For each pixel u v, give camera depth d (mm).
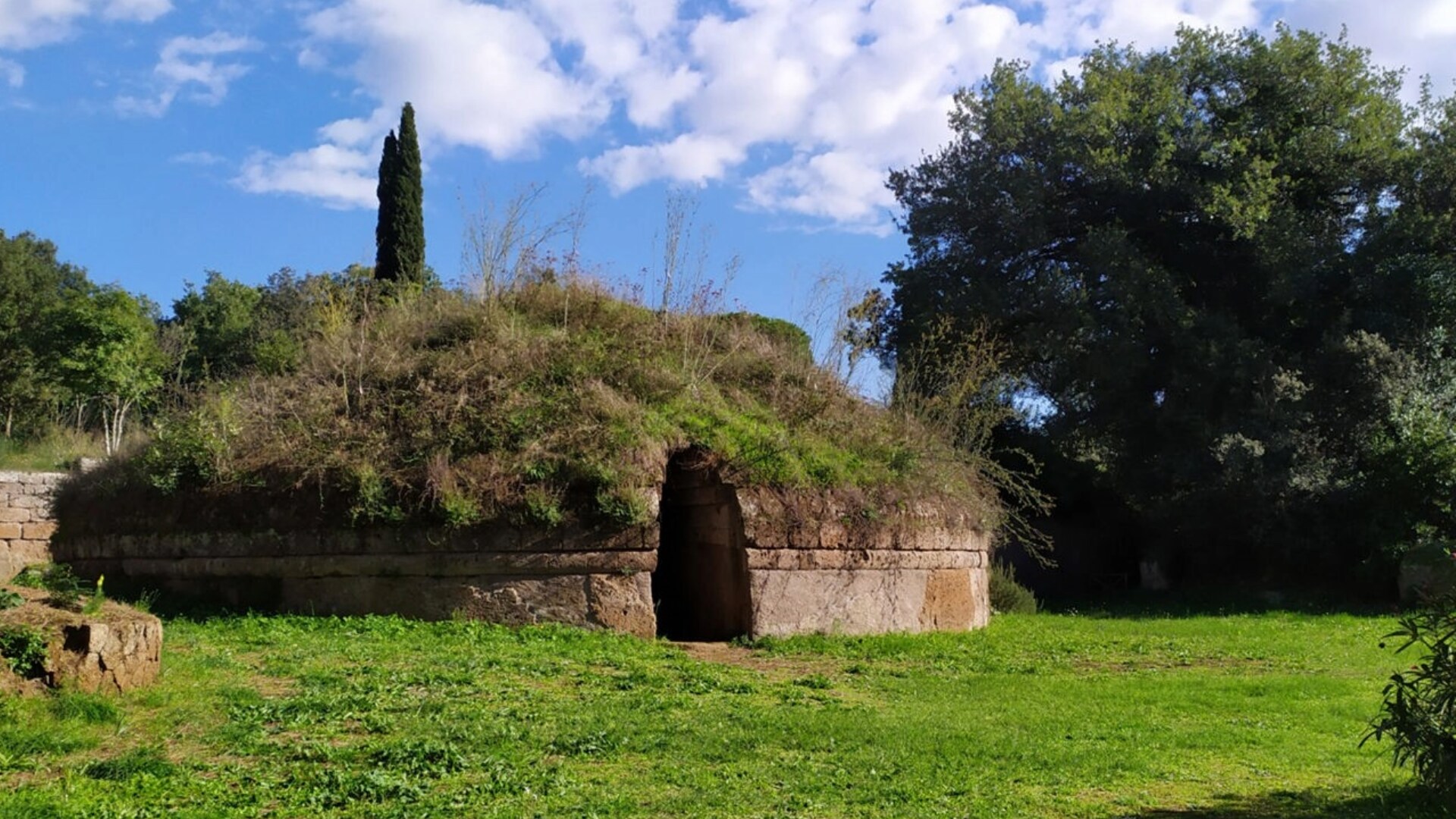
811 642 14969
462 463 15289
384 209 33156
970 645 15750
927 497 17453
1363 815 7039
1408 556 24156
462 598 14727
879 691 11875
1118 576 32625
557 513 14773
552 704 10148
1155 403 30453
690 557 17375
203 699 9297
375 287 24484
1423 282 27688
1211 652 15867
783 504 15773
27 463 28531
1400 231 28266
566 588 14820
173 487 16094
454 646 13031
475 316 18297
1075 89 32062
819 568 15852
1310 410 27812
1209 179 29766
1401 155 29516
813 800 7230
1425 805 7207
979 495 19531
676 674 12156
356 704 9508
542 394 16438
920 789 7574
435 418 16047
